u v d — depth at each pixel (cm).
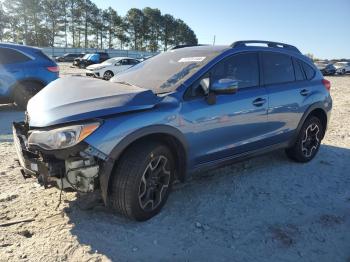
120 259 316
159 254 326
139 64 504
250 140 469
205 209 407
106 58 4069
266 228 375
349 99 1539
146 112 357
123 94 363
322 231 376
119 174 348
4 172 489
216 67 430
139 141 364
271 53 511
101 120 334
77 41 9162
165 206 407
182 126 382
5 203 402
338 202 445
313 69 584
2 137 682
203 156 416
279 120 504
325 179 514
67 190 351
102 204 400
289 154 572
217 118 416
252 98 460
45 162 337
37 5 8256
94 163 332
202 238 353
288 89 517
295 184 490
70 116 334
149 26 10075
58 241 336
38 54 973
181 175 407
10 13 8231
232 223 382
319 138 588
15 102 954
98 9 9238
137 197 353
